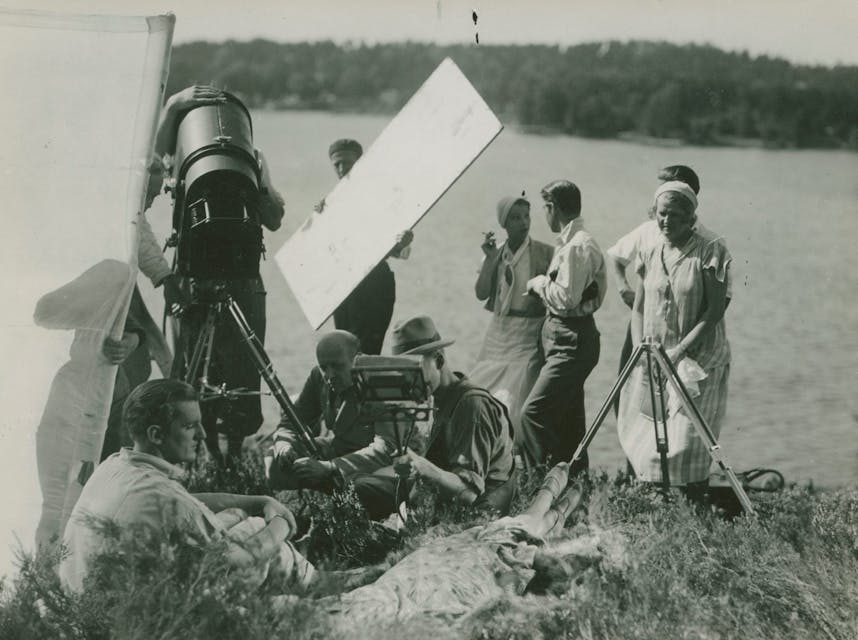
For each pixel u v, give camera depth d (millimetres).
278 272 18031
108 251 5594
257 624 4137
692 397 6246
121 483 4461
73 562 4492
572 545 5039
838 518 5398
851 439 10562
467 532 4988
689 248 6355
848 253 18875
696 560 5105
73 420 5367
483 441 5383
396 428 5250
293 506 5930
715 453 5645
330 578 4430
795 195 22219
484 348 7500
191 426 4641
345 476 5629
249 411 6965
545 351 6992
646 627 4512
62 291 5453
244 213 6305
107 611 4164
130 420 4605
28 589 4289
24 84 5773
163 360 6430
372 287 7832
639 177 23906
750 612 4633
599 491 5930
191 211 6312
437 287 16938
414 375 5172
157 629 4070
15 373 5367
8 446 5277
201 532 4379
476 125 6621
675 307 6359
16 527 5172
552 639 4461
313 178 22312
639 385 6441
